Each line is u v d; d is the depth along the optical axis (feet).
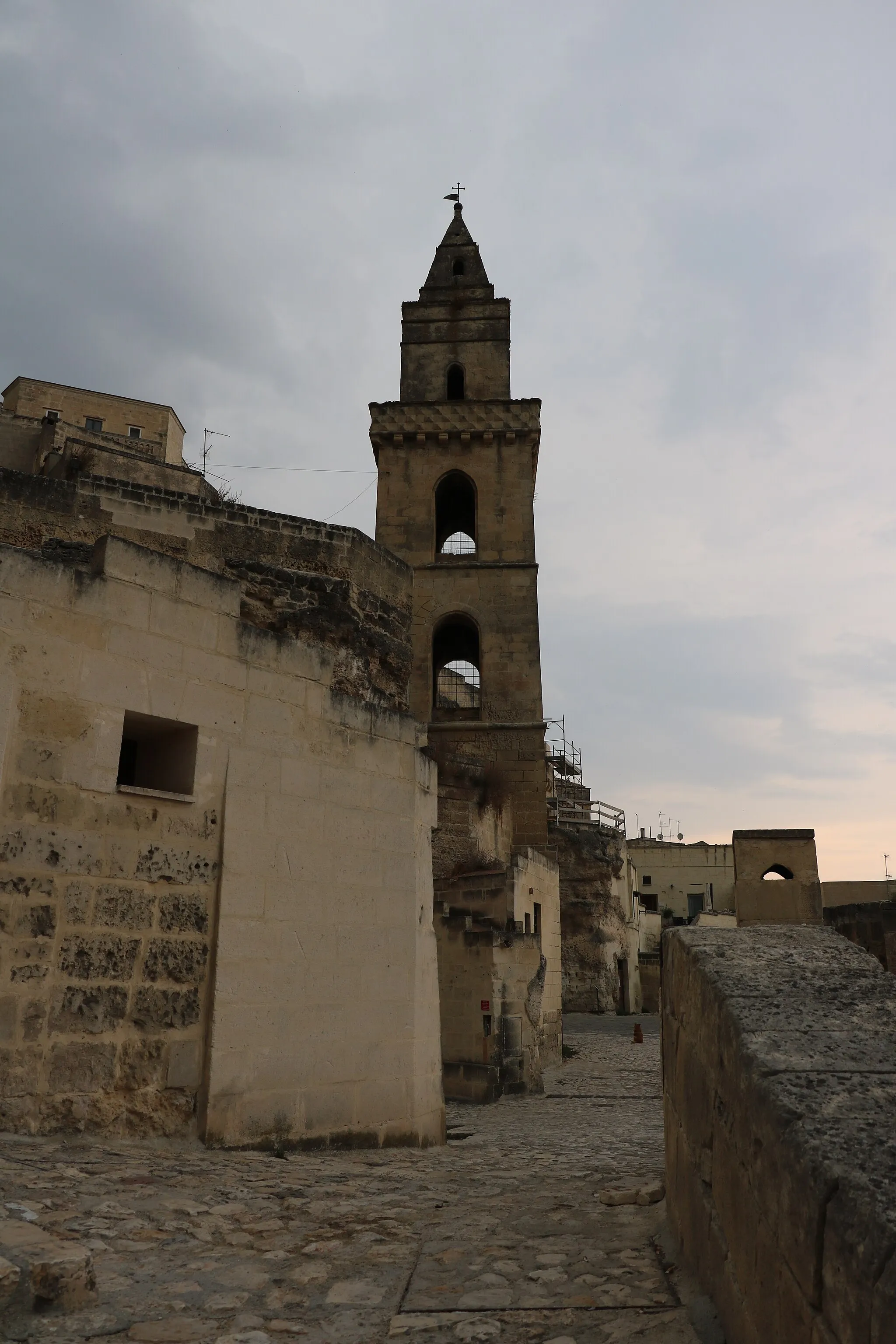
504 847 100.63
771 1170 9.74
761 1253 10.07
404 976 30.22
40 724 21.93
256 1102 24.75
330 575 62.03
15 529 51.31
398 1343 11.98
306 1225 17.39
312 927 27.40
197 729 25.30
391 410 117.91
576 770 163.02
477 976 55.11
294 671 28.30
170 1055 23.26
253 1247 15.76
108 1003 22.22
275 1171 22.18
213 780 25.49
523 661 108.78
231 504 59.47
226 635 26.48
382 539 114.21
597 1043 93.45
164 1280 13.92
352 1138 27.22
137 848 23.41
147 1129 22.47
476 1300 13.39
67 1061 21.27
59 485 53.52
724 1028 12.32
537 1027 57.93
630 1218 17.74
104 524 54.34
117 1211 16.52
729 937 15.61
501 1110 48.96
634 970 148.15
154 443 151.84
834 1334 7.86
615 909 136.87
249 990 25.14
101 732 23.06
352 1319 12.78
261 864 26.20
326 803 28.60
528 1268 14.76
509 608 110.93
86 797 22.56
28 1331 11.85
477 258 130.11
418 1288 13.94
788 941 15.30
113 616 23.76
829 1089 10.01
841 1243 7.79
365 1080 28.09
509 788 103.50
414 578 112.37
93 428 156.97
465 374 122.62
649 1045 91.97
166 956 23.58
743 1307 10.72
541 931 75.82
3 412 97.40
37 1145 19.95
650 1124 42.04
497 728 105.29
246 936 25.36
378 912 29.71
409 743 32.35
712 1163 12.81
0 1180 17.16
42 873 21.48
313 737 28.58
